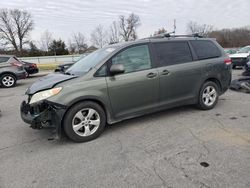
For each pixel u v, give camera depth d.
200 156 3.12
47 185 2.69
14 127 4.78
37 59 38.16
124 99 4.09
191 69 4.76
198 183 2.55
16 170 3.04
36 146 3.78
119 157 3.24
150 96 4.34
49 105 3.58
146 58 4.32
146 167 2.94
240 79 8.02
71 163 3.15
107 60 3.96
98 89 3.82
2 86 10.95
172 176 2.71
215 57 5.21
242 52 15.10
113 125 4.51
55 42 59.97
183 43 4.84
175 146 3.48
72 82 3.70
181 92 4.73
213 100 5.25
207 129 4.07
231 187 2.45
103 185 2.63
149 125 4.42
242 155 3.09
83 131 3.84
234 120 4.46
